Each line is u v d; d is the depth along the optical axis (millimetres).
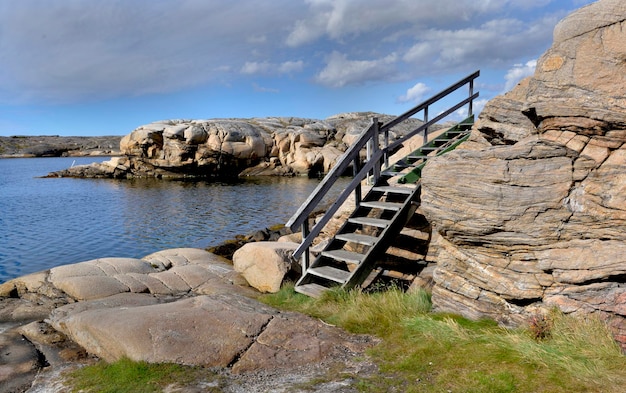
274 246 9953
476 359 4711
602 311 4883
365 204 8617
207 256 12359
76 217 26062
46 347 6070
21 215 26781
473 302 5938
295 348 5473
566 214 5164
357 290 7410
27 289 9125
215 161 54719
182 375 4824
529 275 5395
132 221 24688
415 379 4504
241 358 5223
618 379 4051
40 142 143375
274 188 42031
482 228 5668
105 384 4746
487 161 5711
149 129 54562
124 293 8820
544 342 4816
